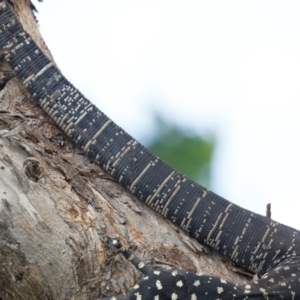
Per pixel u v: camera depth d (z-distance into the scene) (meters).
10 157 12.81
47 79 15.87
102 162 15.52
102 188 14.99
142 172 15.53
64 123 15.59
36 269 12.54
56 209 12.77
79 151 15.70
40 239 12.44
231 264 15.91
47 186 12.96
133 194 15.54
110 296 12.98
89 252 12.78
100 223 13.26
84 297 12.81
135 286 13.30
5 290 13.12
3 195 12.29
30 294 12.91
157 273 13.58
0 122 14.65
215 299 13.91
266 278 15.01
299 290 14.98
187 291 13.72
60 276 12.56
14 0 17.61
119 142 15.69
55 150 14.84
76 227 12.80
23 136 14.34
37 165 12.93
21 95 15.82
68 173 13.71
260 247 15.88
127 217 14.50
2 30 16.09
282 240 16.03
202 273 14.26
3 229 12.23
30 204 12.49
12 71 15.91
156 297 13.35
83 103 15.84
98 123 15.73
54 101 15.70
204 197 15.83
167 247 14.39
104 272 12.97
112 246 13.11
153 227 14.79
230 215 15.89
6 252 12.40
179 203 15.57
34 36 17.77
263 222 16.11
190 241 15.16
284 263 15.67
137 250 13.84
